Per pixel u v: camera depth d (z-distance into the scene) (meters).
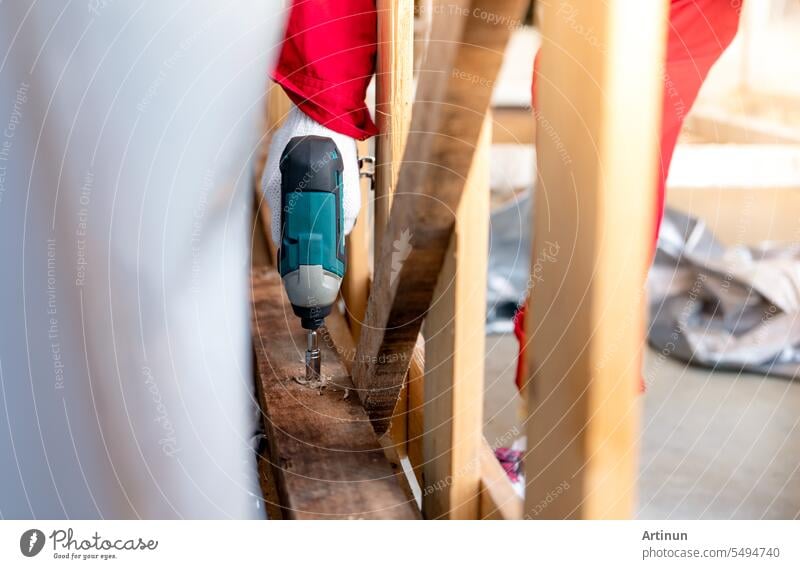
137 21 0.75
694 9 1.16
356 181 1.21
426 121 0.87
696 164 3.41
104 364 0.85
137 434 0.88
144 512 0.92
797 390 1.96
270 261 1.76
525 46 4.67
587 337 0.58
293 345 1.41
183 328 0.88
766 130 3.79
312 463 1.06
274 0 0.80
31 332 0.81
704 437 1.73
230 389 0.94
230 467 0.97
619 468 0.61
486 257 0.97
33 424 0.84
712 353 2.10
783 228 2.89
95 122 0.77
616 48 0.53
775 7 4.55
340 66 1.16
